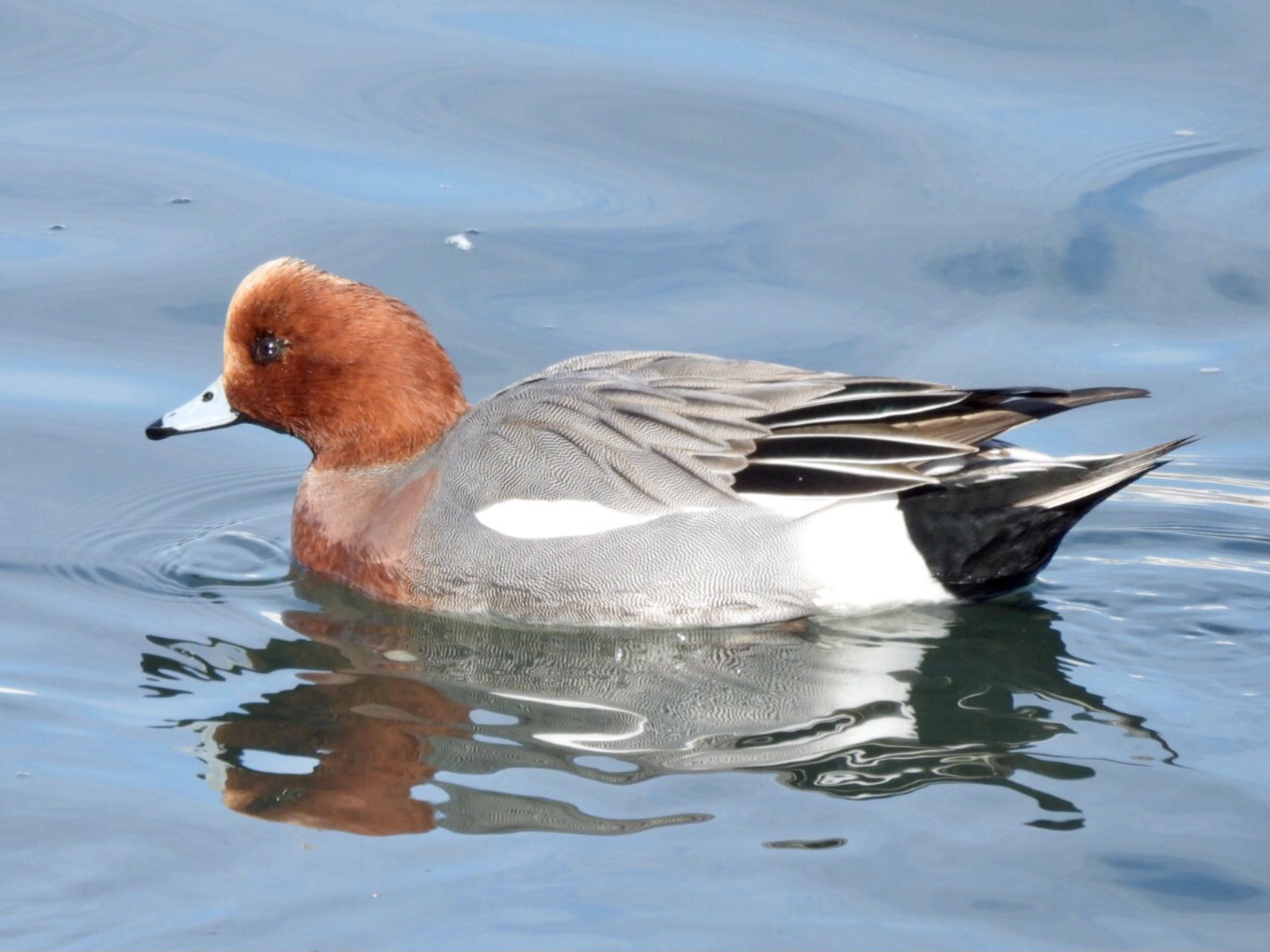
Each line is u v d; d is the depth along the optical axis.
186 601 12.61
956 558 12.09
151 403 15.20
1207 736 10.52
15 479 14.20
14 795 9.80
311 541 13.11
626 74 19.45
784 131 18.55
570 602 12.25
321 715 10.90
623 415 12.29
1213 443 14.72
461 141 18.48
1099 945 8.50
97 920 8.72
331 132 18.58
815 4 20.97
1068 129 18.48
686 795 9.84
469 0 21.12
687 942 8.51
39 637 11.88
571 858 9.20
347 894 8.91
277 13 20.88
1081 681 11.33
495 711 10.99
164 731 10.62
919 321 16.11
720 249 17.05
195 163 18.14
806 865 9.12
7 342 15.80
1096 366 15.60
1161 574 12.87
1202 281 16.64
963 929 8.61
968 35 20.28
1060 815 9.61
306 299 12.95
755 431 12.05
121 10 20.91
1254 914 8.73
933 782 10.01
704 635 12.21
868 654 11.84
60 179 17.86
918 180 17.86
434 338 13.12
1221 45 19.92
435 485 12.65
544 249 17.03
